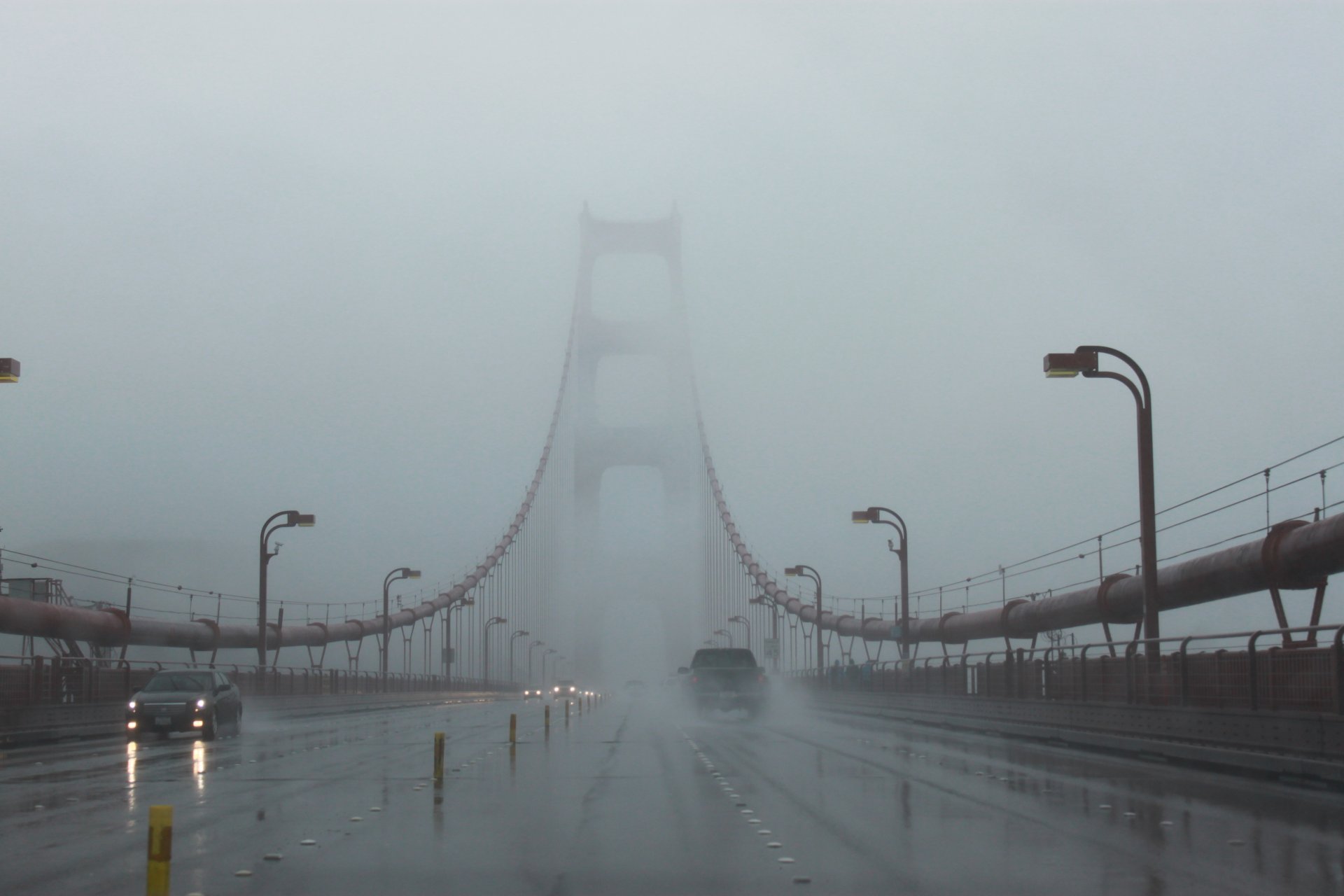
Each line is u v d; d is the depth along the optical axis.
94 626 43.56
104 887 8.84
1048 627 39.31
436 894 8.62
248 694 42.09
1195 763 19.53
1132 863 9.82
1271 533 25.33
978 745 25.98
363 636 74.75
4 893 8.59
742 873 9.45
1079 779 17.27
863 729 34.47
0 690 26.66
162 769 19.39
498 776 17.83
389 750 24.16
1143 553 24.00
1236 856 10.15
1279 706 17.53
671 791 15.55
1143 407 24.33
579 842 11.04
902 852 10.44
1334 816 12.86
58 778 17.69
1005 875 9.30
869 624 62.03
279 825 12.13
